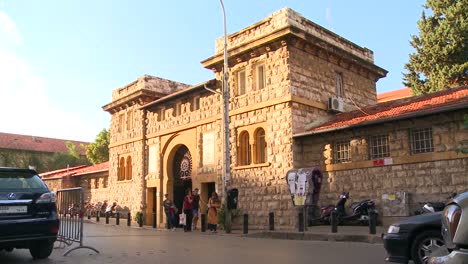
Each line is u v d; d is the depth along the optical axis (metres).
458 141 14.77
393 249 7.75
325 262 8.86
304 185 15.84
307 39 19.56
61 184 39.34
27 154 61.59
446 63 29.70
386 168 16.61
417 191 15.65
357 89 22.97
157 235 16.69
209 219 18.84
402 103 18.31
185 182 25.45
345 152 18.14
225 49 18.92
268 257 9.73
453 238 3.95
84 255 10.13
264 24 20.48
